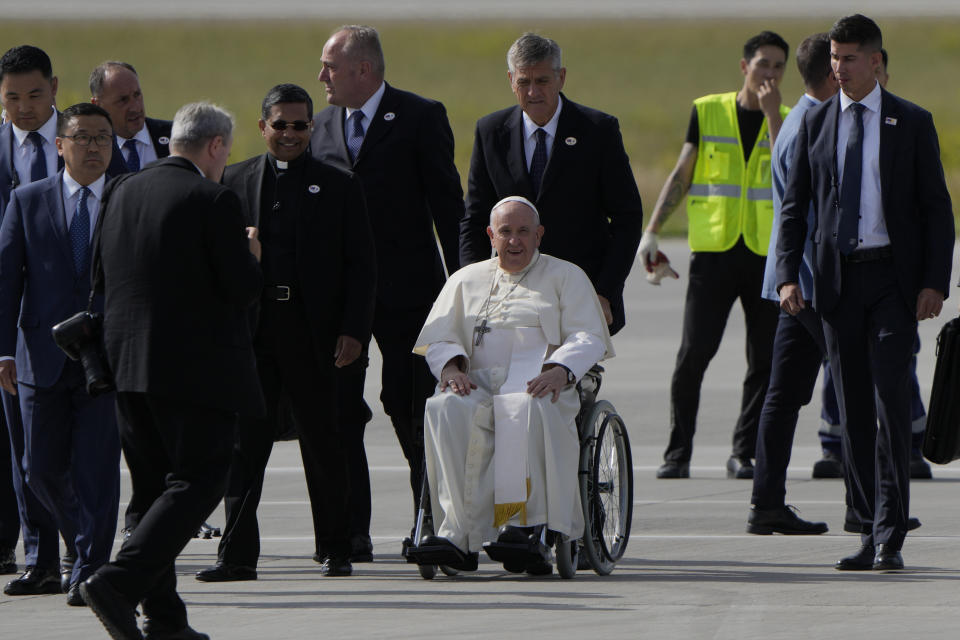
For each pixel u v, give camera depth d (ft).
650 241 143.84
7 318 96.43
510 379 99.60
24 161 104.42
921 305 99.55
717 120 142.31
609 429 104.73
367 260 102.94
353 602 92.17
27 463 97.86
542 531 95.61
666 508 125.59
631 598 92.17
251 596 94.68
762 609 88.43
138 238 82.02
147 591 79.00
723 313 139.95
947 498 128.16
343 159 112.88
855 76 100.53
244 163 104.63
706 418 168.66
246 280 81.76
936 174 100.01
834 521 119.65
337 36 112.37
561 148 108.99
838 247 100.99
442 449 96.12
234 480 100.78
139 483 85.25
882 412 99.86
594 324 100.73
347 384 108.58
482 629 83.92
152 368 80.89
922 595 92.27
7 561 105.81
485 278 103.04
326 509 102.58
